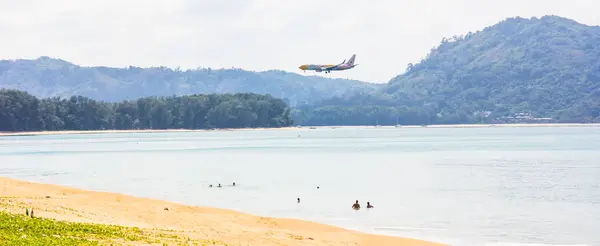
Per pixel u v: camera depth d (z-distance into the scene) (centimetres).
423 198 10219
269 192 11031
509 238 7038
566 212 8750
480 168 15800
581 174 14025
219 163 18125
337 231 6969
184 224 6669
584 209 8994
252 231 6531
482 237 7088
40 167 16600
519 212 8744
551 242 6881
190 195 10569
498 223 7906
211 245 5391
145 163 18125
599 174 13988
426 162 18062
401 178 13512
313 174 14500
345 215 8525
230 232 6331
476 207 9219
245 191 11169
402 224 7844
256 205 9412
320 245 6019
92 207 7388
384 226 7712
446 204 9538
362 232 7269
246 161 19012
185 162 18550
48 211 6444
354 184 12350
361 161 18812
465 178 13388
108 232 5403
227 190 11319
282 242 5991
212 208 8094
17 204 6712
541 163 17200
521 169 15400
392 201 9881
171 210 7619
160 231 5894
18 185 9488
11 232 4884
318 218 8275
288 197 10350
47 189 9088
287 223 7325
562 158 19000
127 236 5312
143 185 12131
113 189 11400
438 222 8000
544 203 9619
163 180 13112
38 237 4825
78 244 4700
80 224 5584
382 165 17138
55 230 5184
